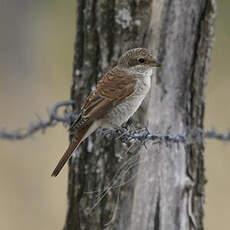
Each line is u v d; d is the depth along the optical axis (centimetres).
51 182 1570
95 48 1003
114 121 1005
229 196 1512
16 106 1898
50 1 2041
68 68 1938
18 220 1462
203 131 984
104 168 991
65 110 1031
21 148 1612
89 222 1001
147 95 991
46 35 2030
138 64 982
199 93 1012
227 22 1925
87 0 997
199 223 1036
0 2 2016
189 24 984
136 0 970
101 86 998
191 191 1012
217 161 1591
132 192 973
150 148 973
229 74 1869
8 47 1998
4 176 1563
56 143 1642
